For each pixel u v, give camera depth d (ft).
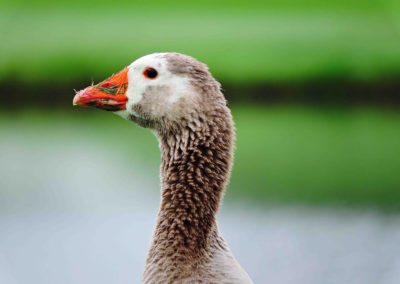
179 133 21.03
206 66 21.08
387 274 45.98
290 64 110.52
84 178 67.36
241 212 58.65
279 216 57.06
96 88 21.91
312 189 64.08
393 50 113.91
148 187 64.80
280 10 156.04
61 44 119.14
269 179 67.41
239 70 107.86
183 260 20.24
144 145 80.94
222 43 120.26
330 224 55.16
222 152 20.81
